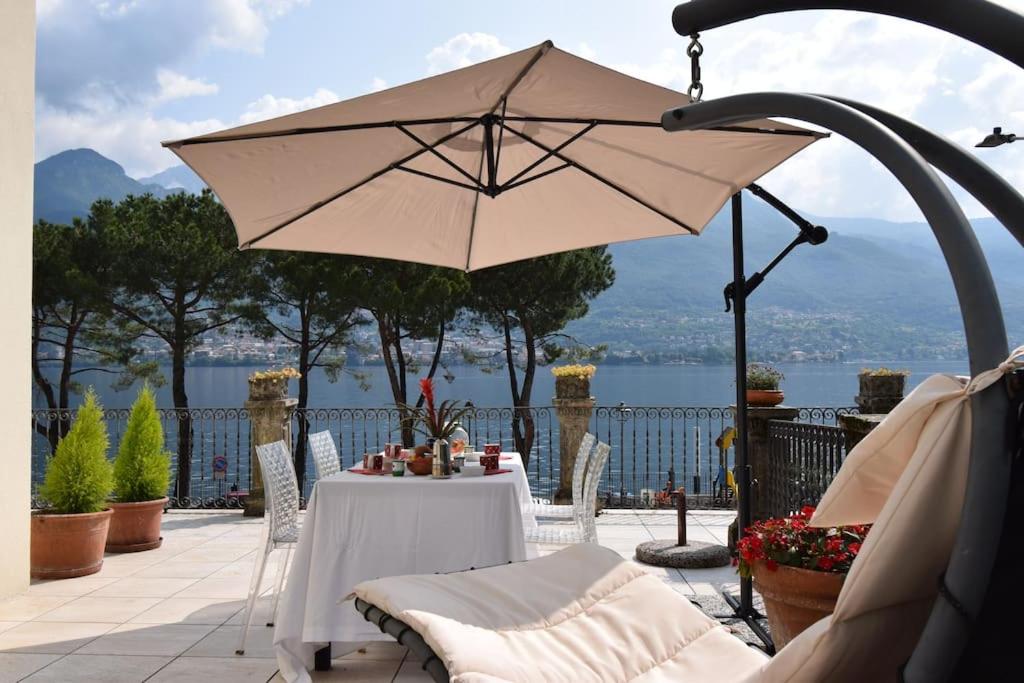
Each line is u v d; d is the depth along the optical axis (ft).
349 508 12.11
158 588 15.98
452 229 13.23
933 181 3.70
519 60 8.52
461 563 12.04
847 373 425.28
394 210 12.45
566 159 11.58
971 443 3.48
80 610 14.51
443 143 11.19
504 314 45.62
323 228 12.43
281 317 48.19
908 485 3.71
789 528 9.00
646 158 11.23
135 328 48.73
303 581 11.81
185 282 46.26
